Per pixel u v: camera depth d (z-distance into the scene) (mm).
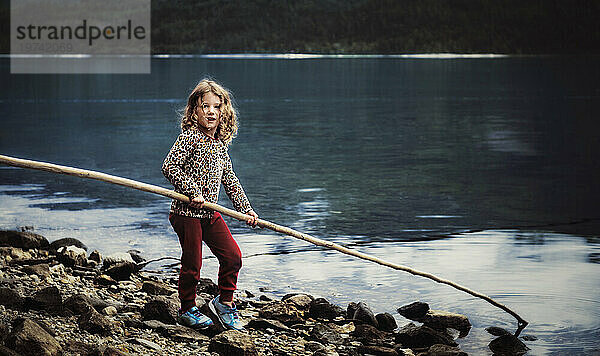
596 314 4758
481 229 7082
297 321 4590
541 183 9688
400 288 5285
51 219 7387
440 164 11266
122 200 8398
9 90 27875
